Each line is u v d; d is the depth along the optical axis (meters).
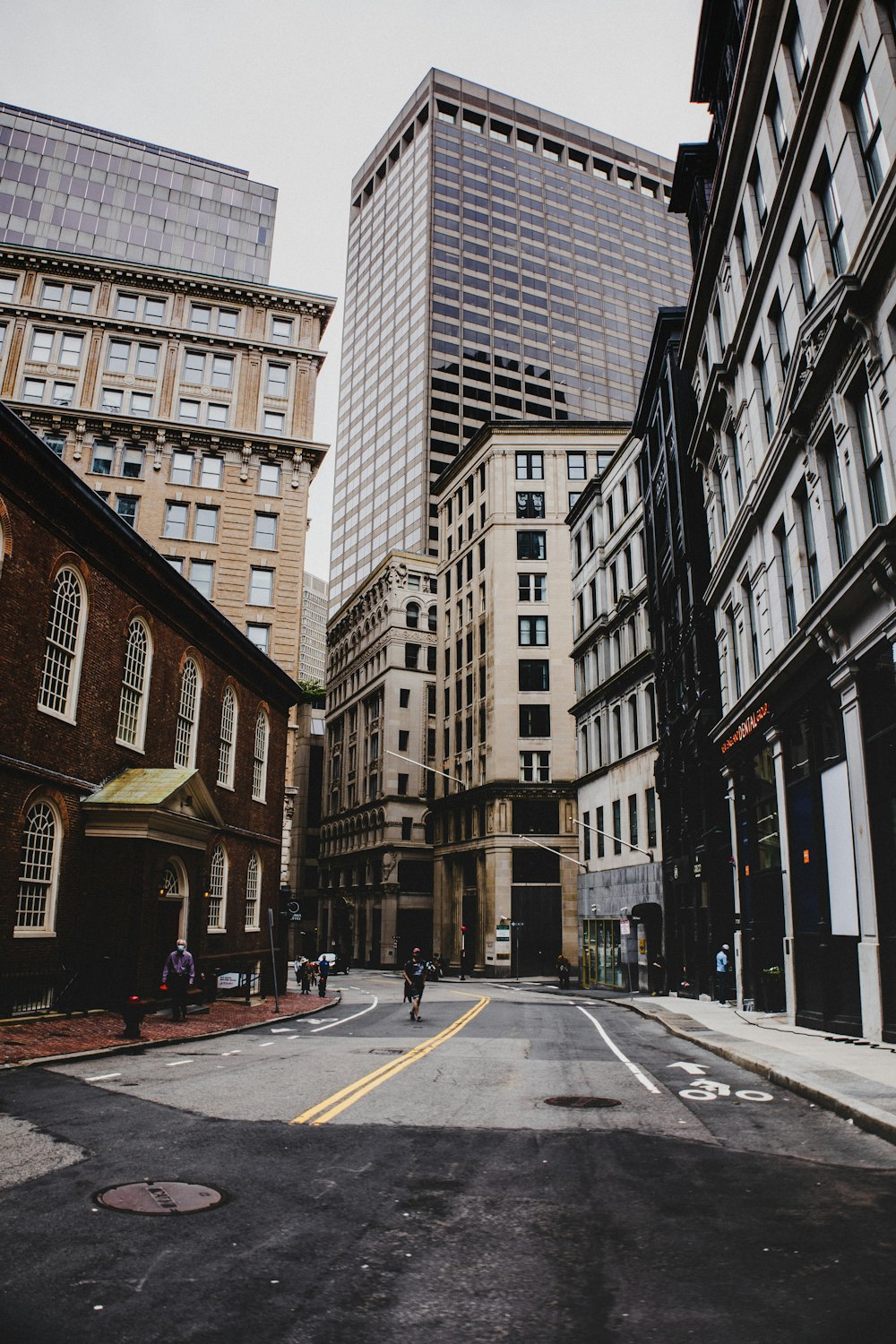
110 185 67.75
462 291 123.94
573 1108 9.98
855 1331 4.27
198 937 24.78
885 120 14.53
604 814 46.91
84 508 19.47
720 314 27.03
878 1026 15.02
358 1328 4.30
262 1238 5.53
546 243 134.12
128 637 22.72
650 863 38.78
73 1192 6.41
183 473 44.44
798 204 18.88
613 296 137.38
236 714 30.02
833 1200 6.45
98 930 20.09
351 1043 16.86
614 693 45.97
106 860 20.27
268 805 33.03
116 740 21.73
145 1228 5.67
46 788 18.55
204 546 43.44
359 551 125.75
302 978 33.94
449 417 116.00
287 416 46.88
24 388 44.50
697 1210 6.20
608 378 131.50
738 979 24.95
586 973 48.81
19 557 17.53
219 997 26.66
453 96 136.50
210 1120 9.01
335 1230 5.72
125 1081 11.55
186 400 45.97
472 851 63.69
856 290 14.78
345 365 144.25
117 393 45.47
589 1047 16.52
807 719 18.70
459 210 128.62
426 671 82.44
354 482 132.12
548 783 60.34
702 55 27.72
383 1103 10.15
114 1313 4.39
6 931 17.11
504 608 64.56
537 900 59.38
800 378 17.91
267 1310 4.48
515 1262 5.20
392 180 141.50
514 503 66.69
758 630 23.50
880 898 15.14
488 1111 9.77
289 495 45.44
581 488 66.88
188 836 23.06
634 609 43.41
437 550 108.38
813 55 17.92
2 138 66.31
